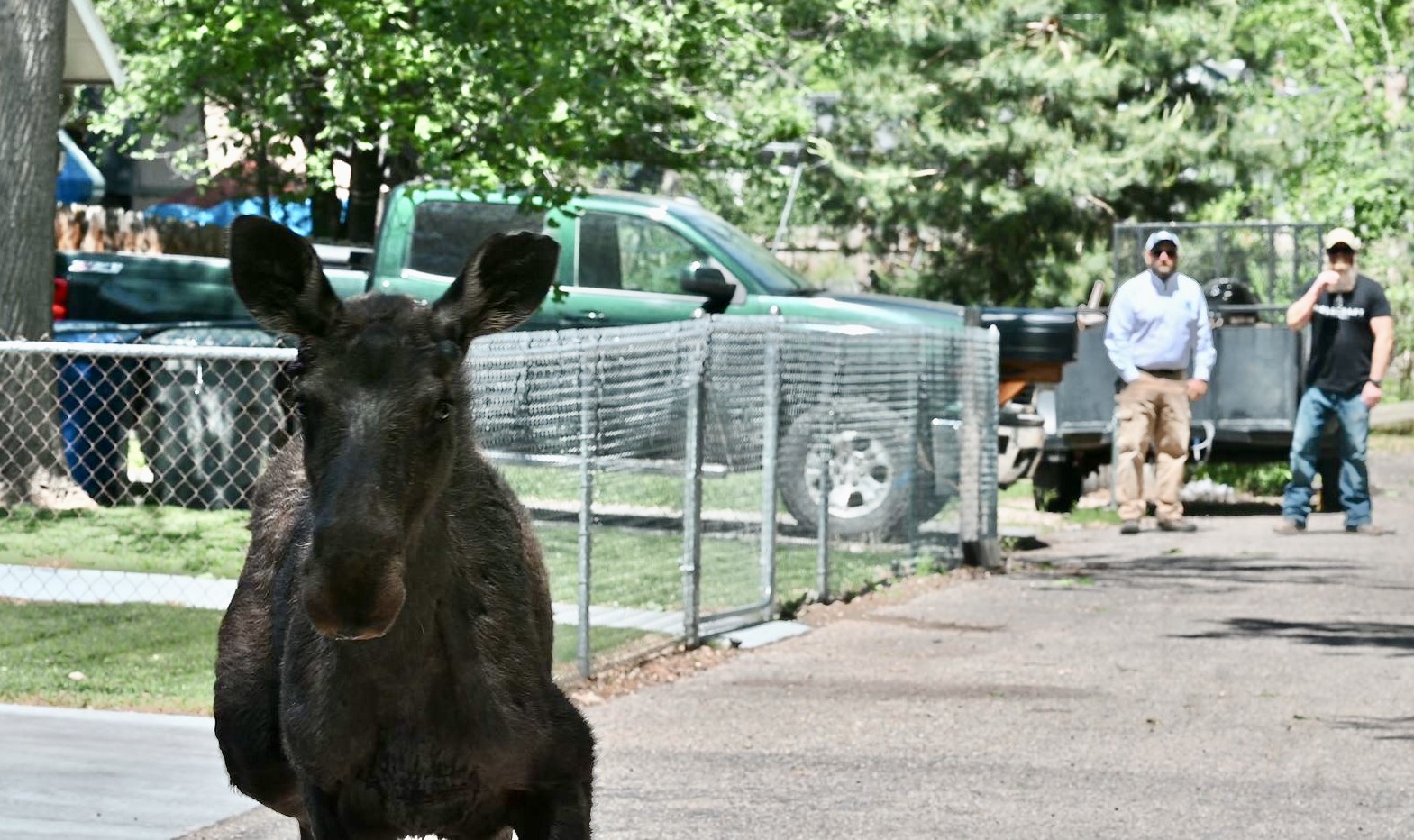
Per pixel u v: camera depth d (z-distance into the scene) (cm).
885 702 1027
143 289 1698
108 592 1224
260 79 1838
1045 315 1728
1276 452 2114
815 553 1418
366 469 445
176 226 2070
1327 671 1123
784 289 1622
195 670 1041
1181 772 872
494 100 1644
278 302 466
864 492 1493
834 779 852
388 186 2130
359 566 433
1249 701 1034
